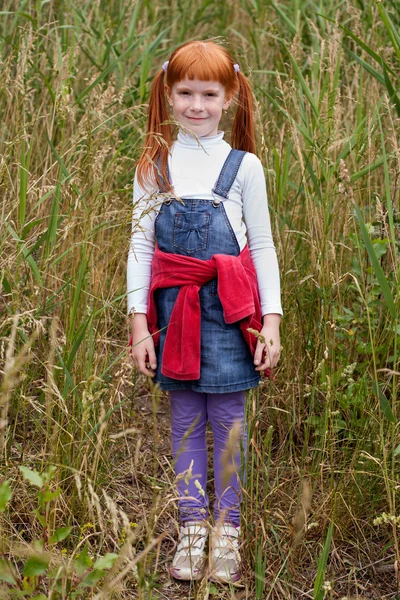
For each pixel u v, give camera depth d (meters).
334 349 2.74
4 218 2.77
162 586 2.19
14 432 2.43
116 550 2.24
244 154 2.29
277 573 2.15
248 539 2.24
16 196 2.88
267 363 2.25
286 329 2.93
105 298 2.91
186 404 2.33
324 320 2.71
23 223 2.65
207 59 2.21
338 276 2.79
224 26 5.45
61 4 4.16
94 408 2.38
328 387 2.38
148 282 2.32
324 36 3.81
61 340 2.45
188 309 2.19
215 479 2.38
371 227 2.74
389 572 2.27
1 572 1.69
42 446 2.52
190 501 2.33
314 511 2.40
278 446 2.80
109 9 4.48
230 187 2.24
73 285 2.65
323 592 1.96
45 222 3.15
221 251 2.21
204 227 2.21
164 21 5.07
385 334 2.78
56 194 2.57
